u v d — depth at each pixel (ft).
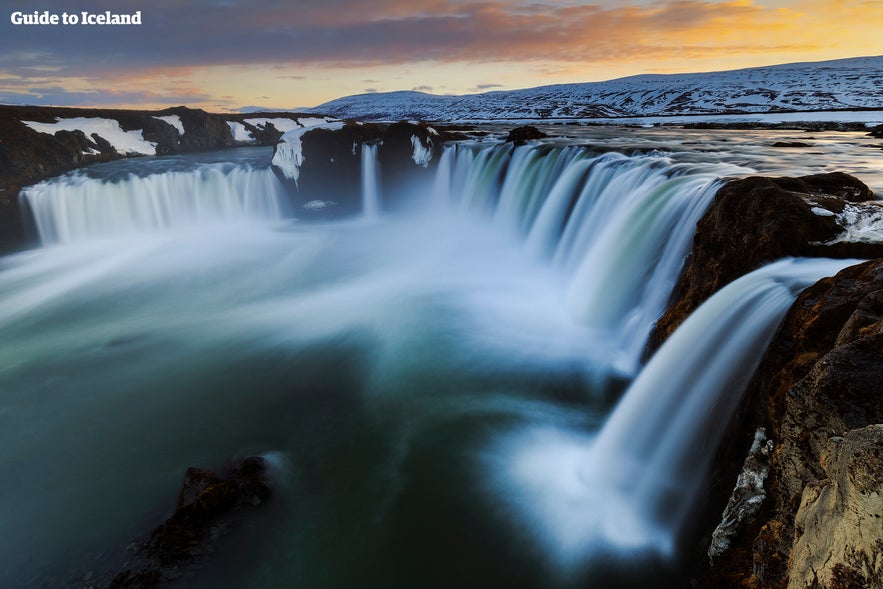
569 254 50.62
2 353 39.32
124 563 19.36
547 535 21.02
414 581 19.43
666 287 32.45
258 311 47.32
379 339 40.37
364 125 82.99
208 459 26.20
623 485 22.72
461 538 21.20
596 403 30.37
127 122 108.27
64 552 20.21
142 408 31.30
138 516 22.12
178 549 19.54
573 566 19.61
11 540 20.93
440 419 29.48
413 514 22.41
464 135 96.58
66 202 68.49
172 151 113.70
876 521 7.03
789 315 16.71
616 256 39.17
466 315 44.21
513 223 67.15
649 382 24.04
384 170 80.23
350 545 20.88
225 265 61.05
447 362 36.19
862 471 7.33
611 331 37.73
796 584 9.00
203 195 77.41
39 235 68.08
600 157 54.90
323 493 23.75
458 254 62.69
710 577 15.07
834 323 14.10
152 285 54.95
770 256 22.09
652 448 22.38
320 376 34.96
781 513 12.21
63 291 53.31
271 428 29.01
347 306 47.65
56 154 85.25
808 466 11.14
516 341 38.70
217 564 19.39
